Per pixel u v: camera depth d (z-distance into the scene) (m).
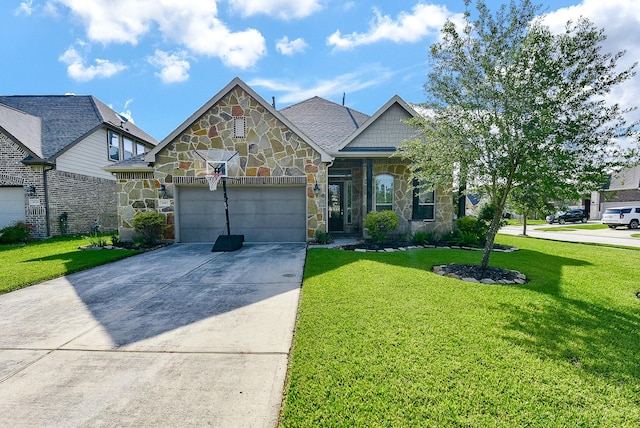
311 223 11.43
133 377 2.89
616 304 4.69
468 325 3.87
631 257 8.91
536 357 3.12
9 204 13.58
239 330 3.89
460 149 6.06
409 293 5.14
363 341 3.44
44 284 6.08
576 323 3.96
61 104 17.92
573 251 10.09
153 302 4.99
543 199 5.75
